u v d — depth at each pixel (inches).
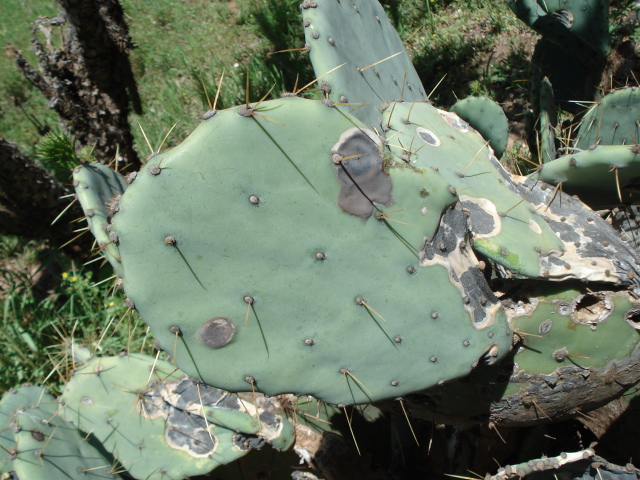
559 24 31.9
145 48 53.1
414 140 19.9
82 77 35.3
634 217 24.5
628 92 23.5
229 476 23.8
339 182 15.3
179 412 22.7
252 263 15.3
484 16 50.3
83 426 22.7
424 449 24.3
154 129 47.1
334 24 19.6
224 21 54.6
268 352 16.1
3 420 22.2
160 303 15.2
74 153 34.6
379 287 16.1
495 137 28.2
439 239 16.5
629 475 18.1
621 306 18.3
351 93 19.6
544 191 20.9
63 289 37.9
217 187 14.5
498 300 17.9
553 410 20.2
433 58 47.7
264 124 14.4
